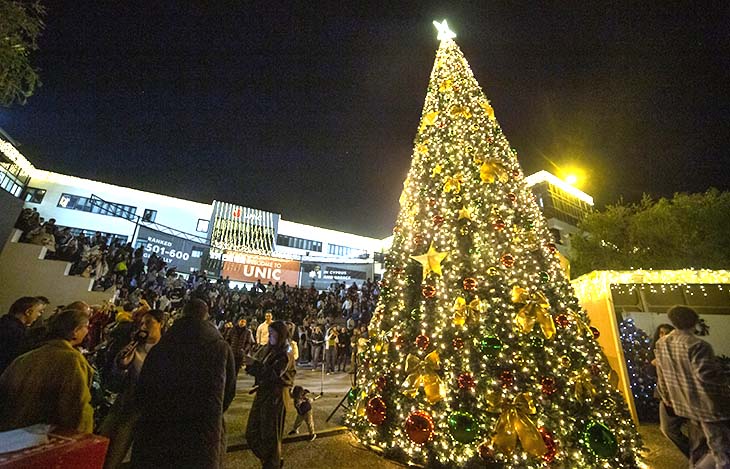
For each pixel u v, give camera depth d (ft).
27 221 32.96
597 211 56.29
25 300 11.91
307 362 45.70
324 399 23.93
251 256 84.58
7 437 4.33
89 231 76.18
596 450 11.64
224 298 56.70
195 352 7.82
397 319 16.49
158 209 87.97
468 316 13.85
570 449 11.98
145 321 10.78
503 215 16.69
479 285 14.64
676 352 10.64
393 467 12.86
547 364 13.25
